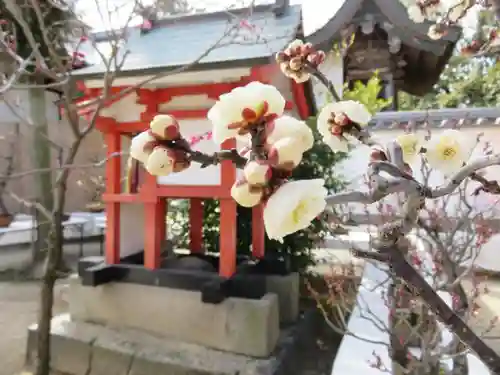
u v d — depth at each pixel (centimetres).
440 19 168
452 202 311
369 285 262
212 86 266
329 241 453
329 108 96
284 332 289
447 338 188
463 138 87
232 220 272
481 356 58
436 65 707
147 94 277
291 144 50
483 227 164
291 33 289
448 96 811
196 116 274
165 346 266
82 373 268
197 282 273
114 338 277
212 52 262
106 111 294
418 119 441
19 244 686
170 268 301
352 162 448
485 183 88
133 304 289
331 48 609
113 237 308
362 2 608
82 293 305
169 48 303
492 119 419
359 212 289
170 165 61
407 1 184
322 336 326
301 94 312
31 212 641
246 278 269
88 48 417
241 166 65
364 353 184
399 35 602
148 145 64
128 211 344
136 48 319
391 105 706
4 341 340
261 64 228
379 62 709
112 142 303
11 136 580
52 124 640
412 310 151
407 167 78
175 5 374
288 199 46
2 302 443
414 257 166
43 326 231
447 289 134
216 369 237
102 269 289
